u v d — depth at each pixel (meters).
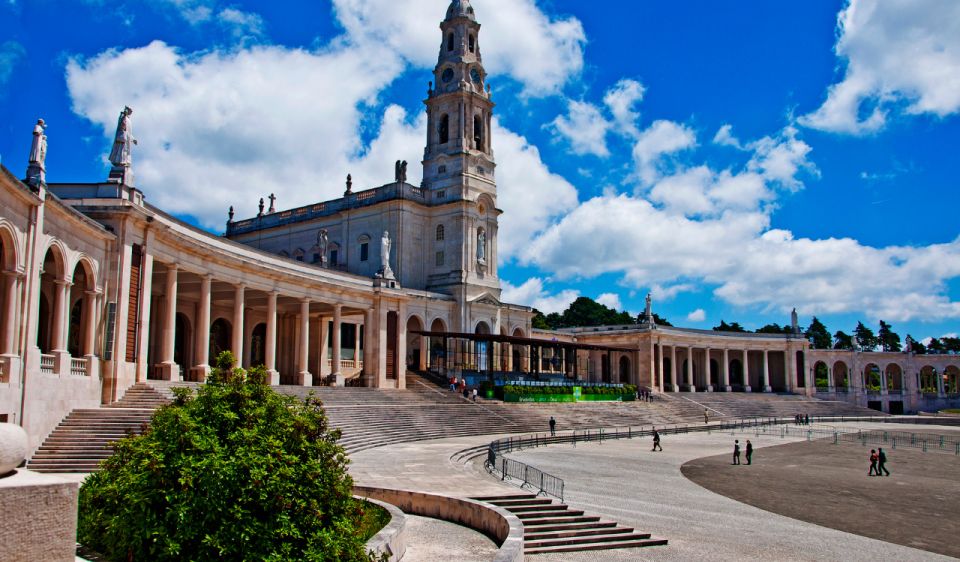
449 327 87.06
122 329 37.97
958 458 55.59
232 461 13.50
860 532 27.11
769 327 184.00
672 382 113.81
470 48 95.44
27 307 29.72
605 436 62.34
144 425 15.16
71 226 33.97
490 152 94.56
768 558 22.75
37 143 30.80
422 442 48.50
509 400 73.88
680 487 36.19
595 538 23.97
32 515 9.48
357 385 68.44
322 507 14.40
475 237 90.50
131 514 13.00
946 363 133.50
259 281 54.72
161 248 42.66
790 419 93.12
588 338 118.31
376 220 89.31
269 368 55.47
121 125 39.38
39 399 30.48
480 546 21.25
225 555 12.91
